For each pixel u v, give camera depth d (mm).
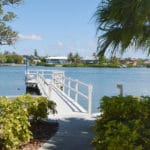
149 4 6777
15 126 6859
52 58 86812
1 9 8680
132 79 49500
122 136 5027
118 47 7762
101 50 7926
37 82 26609
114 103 6625
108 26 7680
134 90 28953
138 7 6852
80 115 11836
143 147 5168
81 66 81000
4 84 38656
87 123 10133
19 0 9141
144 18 7047
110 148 4902
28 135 7223
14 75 59969
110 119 6430
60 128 9250
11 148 6762
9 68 94312
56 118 10977
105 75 61906
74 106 14156
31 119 9328
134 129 5246
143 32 7547
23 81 44000
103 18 7695
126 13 7062
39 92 23391
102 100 7051
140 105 6605
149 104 6898
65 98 16953
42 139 7949
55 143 7664
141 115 6406
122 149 4855
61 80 25188
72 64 85000
